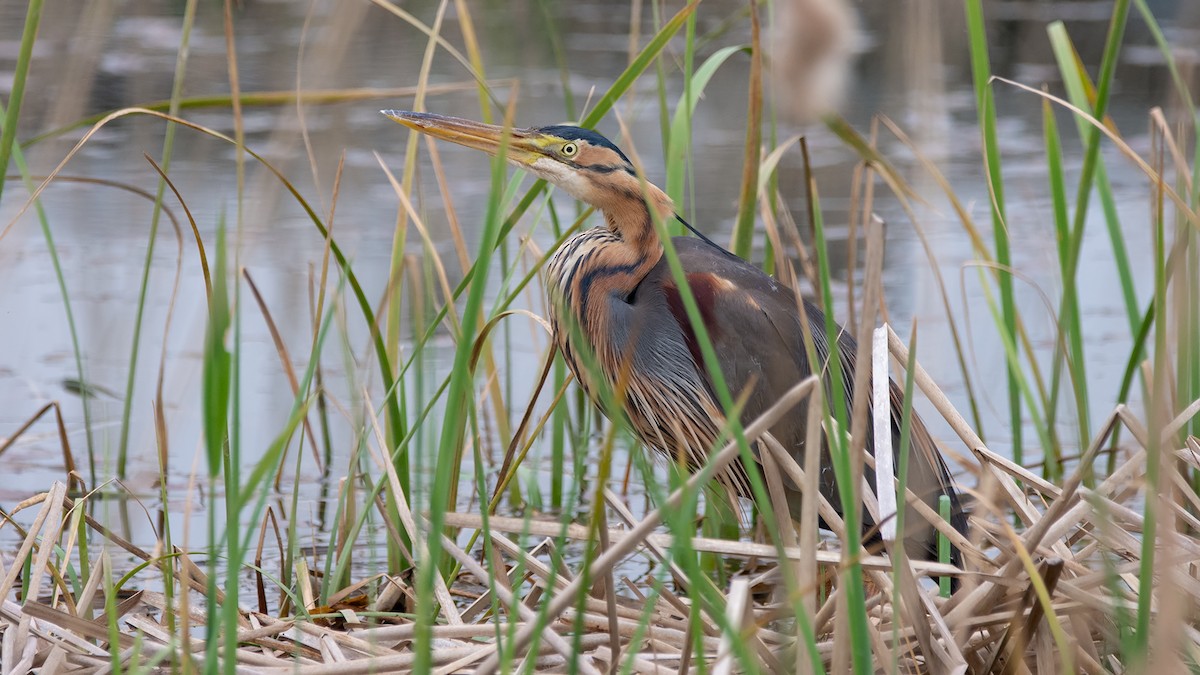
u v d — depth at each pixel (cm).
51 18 1597
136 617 755
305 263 1550
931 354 1163
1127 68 2544
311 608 847
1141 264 1568
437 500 495
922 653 661
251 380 1310
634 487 1193
